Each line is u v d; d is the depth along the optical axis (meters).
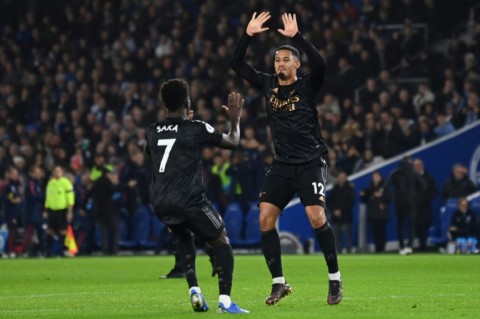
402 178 56.53
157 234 61.97
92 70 77.38
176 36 75.50
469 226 56.31
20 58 80.69
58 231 59.59
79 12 83.00
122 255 60.38
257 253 60.38
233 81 69.31
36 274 38.38
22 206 61.84
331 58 68.62
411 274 35.59
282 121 22.34
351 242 59.16
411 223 56.62
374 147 61.44
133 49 77.38
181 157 20.66
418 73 67.50
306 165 22.31
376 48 68.50
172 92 21.06
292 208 60.31
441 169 60.53
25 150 68.44
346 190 58.69
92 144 68.31
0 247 61.81
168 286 30.81
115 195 60.12
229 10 77.25
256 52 70.62
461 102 62.34
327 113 64.06
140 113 69.50
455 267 39.97
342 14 71.69
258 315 20.50
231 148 21.09
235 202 60.28
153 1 79.88
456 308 22.14
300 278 34.00
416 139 60.88
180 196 20.50
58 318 20.84
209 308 22.34
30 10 84.62
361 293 26.91
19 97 78.31
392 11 71.31
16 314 21.80
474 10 72.44
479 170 60.38
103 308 23.19
